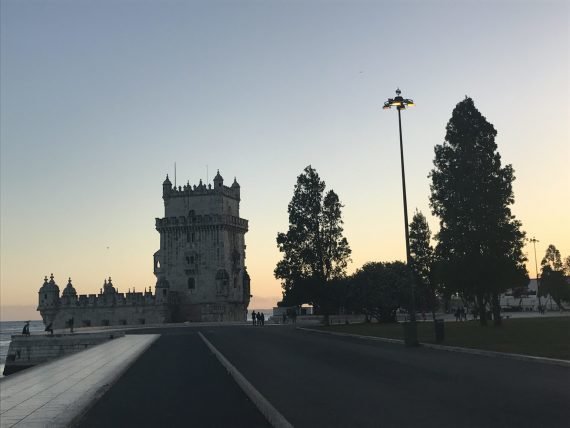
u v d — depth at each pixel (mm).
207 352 38000
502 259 54688
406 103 40156
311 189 81875
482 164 57156
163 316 118438
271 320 103688
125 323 120250
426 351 32875
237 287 128250
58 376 25734
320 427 12609
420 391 17594
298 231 80750
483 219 55656
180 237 124875
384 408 14844
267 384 20281
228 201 128875
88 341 66000
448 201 57844
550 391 16875
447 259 57312
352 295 80000
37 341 66062
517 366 23547
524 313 115688
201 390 19969
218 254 122812
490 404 14938
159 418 14664
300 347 39344
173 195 127812
